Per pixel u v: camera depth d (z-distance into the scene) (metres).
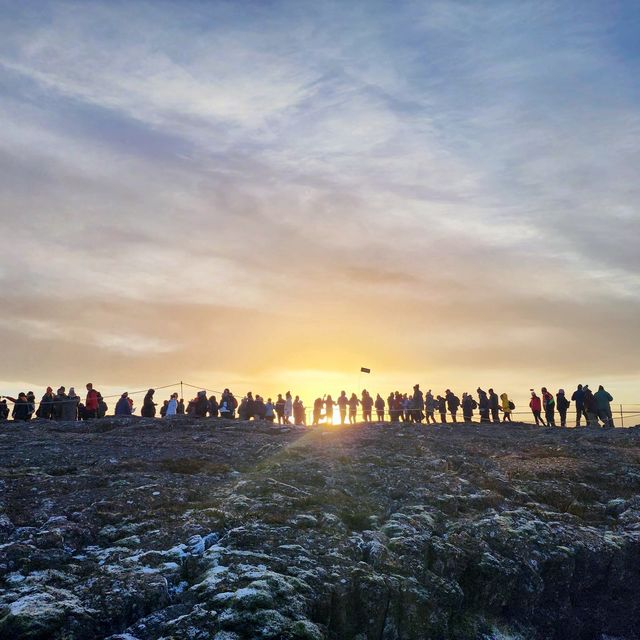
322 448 26.92
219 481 20.83
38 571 13.39
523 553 17.64
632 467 26.20
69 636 11.15
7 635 10.78
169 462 22.44
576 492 23.12
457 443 30.44
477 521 19.09
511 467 25.45
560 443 31.52
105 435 28.97
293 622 11.87
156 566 14.09
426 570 15.91
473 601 16.58
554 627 17.52
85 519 16.11
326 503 19.11
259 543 15.25
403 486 21.36
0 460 21.86
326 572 14.23
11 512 16.34
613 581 18.84
